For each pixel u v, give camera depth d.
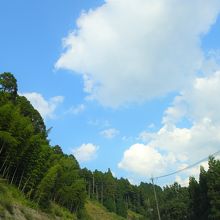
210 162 81.00
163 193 155.25
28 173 68.25
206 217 86.19
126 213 173.88
